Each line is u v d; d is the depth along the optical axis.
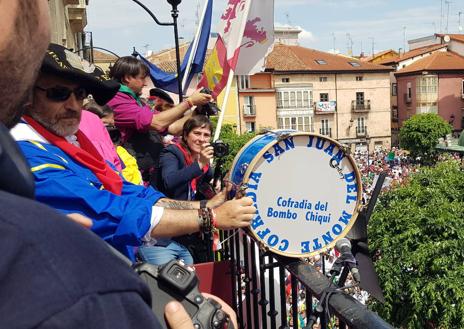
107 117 4.07
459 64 69.62
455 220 7.62
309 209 2.40
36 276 0.66
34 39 0.92
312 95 61.94
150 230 2.02
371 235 8.29
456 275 7.45
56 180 1.82
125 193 2.33
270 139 2.41
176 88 9.04
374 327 1.69
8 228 0.67
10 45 0.87
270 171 2.35
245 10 4.91
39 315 0.65
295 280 2.36
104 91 2.24
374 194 2.41
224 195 2.50
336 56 66.62
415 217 7.78
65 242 0.71
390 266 7.83
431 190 8.02
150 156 4.19
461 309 7.29
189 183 3.95
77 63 2.06
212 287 3.49
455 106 69.88
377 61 85.94
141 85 4.28
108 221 1.91
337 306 1.92
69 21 16.11
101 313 0.69
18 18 0.88
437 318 7.77
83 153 2.07
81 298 0.68
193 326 1.09
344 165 2.41
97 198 1.89
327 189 2.42
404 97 72.06
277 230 2.38
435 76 68.88
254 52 5.66
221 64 5.65
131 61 4.21
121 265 0.75
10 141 0.78
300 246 2.41
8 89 0.90
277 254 2.38
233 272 3.44
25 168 0.79
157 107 5.49
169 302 1.10
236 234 3.28
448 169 8.38
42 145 1.93
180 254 3.66
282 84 59.72
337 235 2.44
